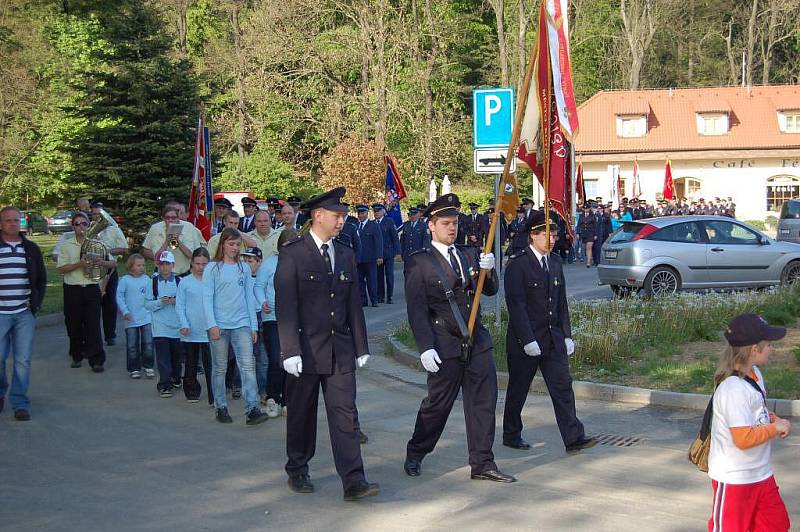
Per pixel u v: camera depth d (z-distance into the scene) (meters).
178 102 30.17
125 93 29.64
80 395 10.38
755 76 64.00
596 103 53.88
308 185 45.84
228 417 9.08
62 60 37.72
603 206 31.62
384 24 42.97
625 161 51.72
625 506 6.31
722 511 4.43
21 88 33.62
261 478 7.13
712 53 64.06
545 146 7.91
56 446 8.11
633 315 13.49
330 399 6.61
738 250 18.52
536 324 7.69
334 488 6.87
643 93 54.16
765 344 4.44
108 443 8.23
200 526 5.99
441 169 45.69
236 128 47.62
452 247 7.18
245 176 43.12
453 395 6.99
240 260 9.03
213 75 49.69
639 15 55.47
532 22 47.19
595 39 57.69
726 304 14.38
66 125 38.22
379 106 42.16
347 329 6.76
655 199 51.84
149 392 10.58
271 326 9.40
